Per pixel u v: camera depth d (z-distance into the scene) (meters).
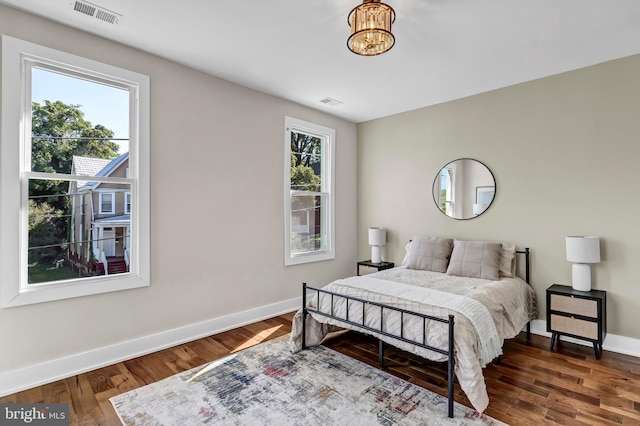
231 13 2.23
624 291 2.87
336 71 3.17
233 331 3.35
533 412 1.98
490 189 3.68
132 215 2.78
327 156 4.62
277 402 2.10
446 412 1.99
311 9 2.19
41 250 2.37
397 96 3.85
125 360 2.68
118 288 2.65
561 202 3.21
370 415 1.96
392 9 1.95
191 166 3.12
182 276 3.06
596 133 3.02
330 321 2.74
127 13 2.23
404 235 4.49
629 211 2.86
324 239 4.62
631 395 2.17
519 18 2.26
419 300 2.43
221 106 3.35
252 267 3.64
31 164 2.32
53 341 2.35
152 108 2.85
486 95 3.71
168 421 1.91
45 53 2.30
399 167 4.53
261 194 3.73
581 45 2.65
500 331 2.49
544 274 3.31
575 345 3.03
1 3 2.14
